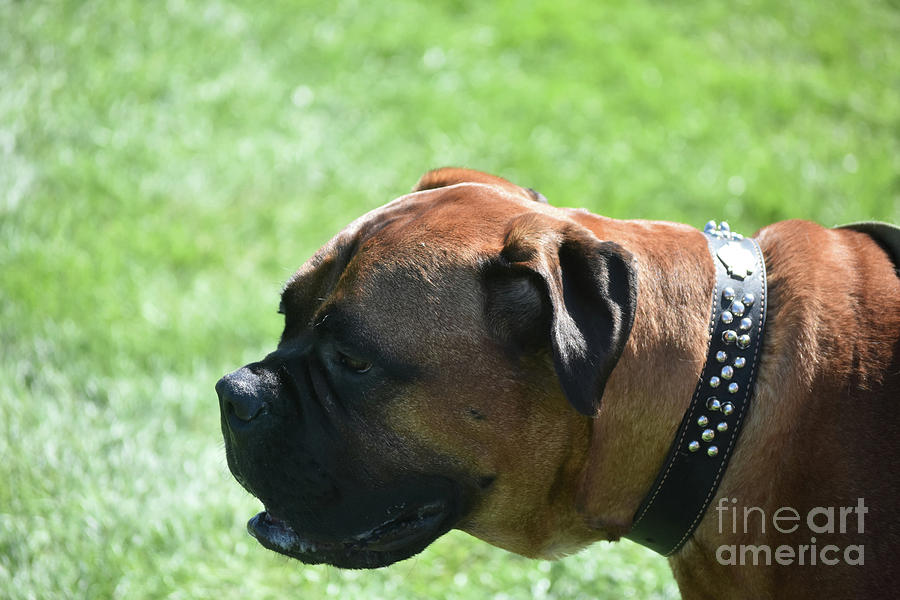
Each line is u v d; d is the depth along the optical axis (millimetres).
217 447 7703
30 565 6391
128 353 8758
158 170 11227
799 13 15797
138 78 12461
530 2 15336
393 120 12492
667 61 14250
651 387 4375
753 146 12672
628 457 4445
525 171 11812
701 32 15180
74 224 10289
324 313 4445
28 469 7074
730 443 4340
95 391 8211
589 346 4020
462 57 13859
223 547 6750
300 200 11164
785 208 11539
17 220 10133
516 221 4371
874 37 15492
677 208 11461
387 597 6363
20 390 7953
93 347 8711
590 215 4832
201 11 13844
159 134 11727
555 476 4516
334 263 4672
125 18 13422
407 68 13555
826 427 4238
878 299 4473
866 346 4348
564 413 4414
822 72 14516
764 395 4340
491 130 12461
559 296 4074
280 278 9969
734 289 4473
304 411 4480
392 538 4559
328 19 14234
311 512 4566
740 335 4387
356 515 4535
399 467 4441
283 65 13219
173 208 10812
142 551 6629
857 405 4246
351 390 4414
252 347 9031
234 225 10664
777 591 4324
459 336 4340
